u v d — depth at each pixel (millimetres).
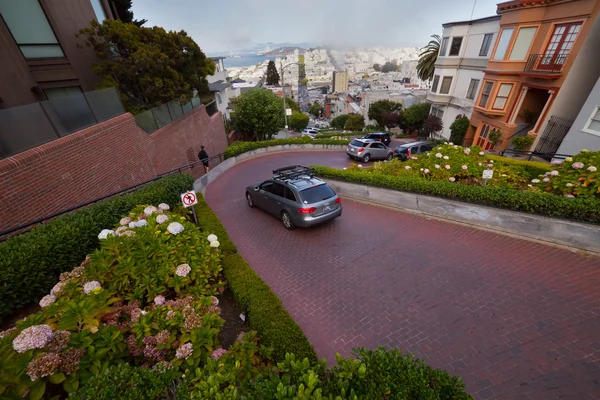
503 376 3512
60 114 7387
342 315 4836
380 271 5953
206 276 4789
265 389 2332
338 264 6336
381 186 9633
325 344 4297
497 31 18344
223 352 3273
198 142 17625
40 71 10070
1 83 9000
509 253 6082
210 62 15938
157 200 7773
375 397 2250
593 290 4711
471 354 3871
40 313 3137
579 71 12516
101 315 3301
